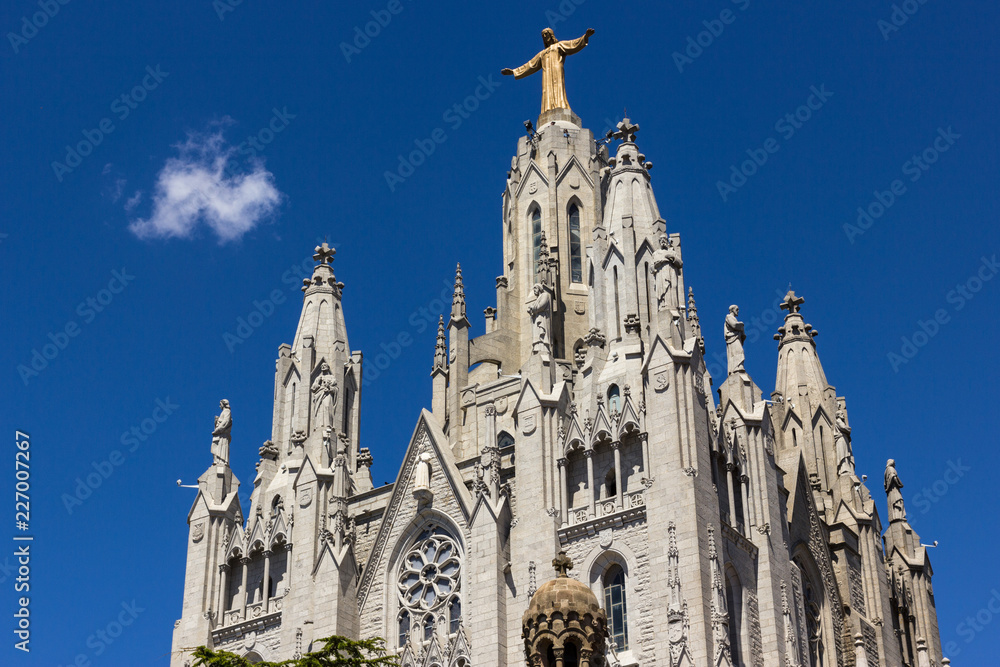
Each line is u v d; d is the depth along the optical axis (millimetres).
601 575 66125
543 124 92125
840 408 86875
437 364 82562
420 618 70500
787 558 69875
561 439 69625
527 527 68125
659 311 69312
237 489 80625
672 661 60875
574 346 83500
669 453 65562
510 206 89562
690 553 62844
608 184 79625
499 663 65500
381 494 76125
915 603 85688
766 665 65688
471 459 74688
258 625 74750
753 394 73500
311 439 78875
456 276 84562
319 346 83562
